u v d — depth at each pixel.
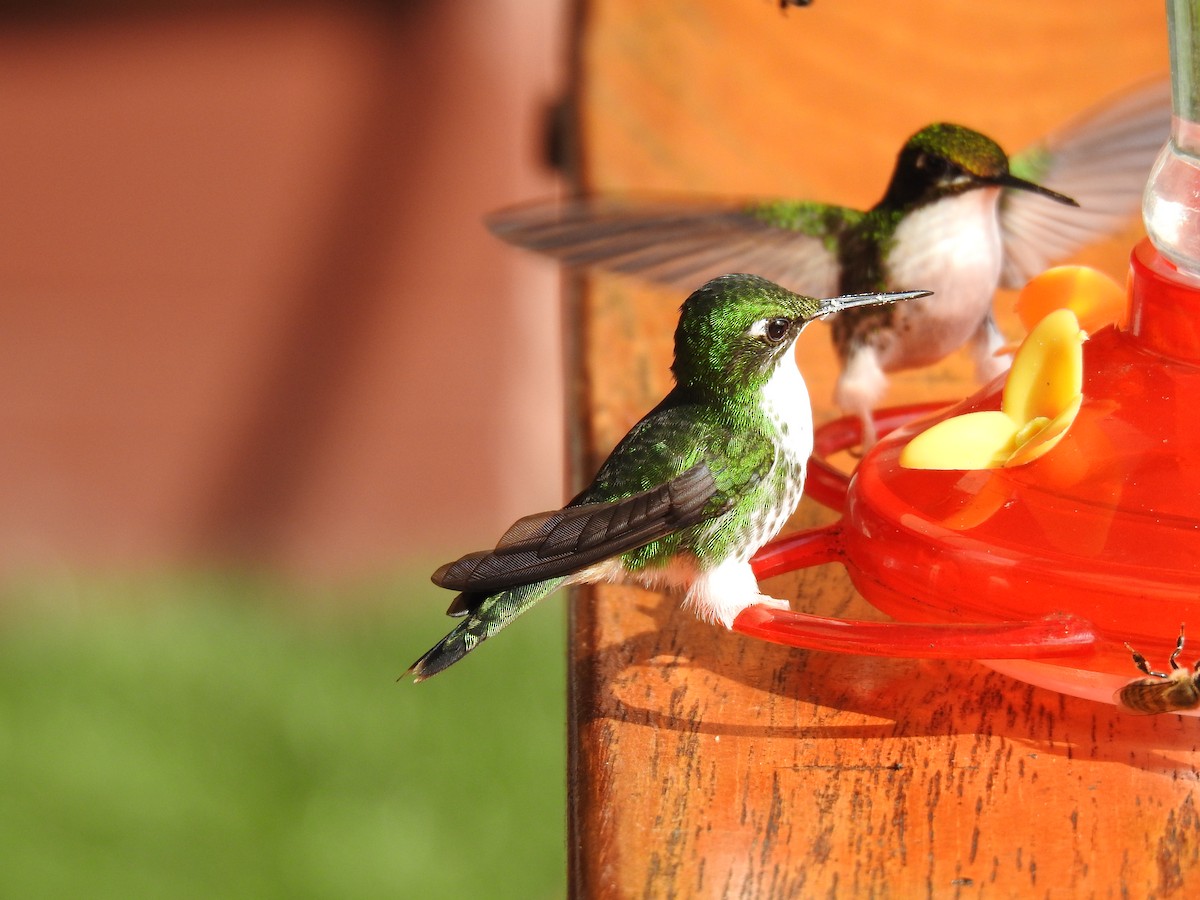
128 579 16.61
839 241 6.23
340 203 16.80
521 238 6.32
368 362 16.88
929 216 6.03
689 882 4.02
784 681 4.87
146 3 16.41
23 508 16.92
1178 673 4.17
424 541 17.14
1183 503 4.29
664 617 5.22
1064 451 4.48
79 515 16.97
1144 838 4.14
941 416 5.02
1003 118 8.71
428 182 16.66
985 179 5.97
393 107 16.69
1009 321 7.36
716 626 5.16
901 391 7.18
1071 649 4.24
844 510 5.05
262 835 12.04
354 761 12.95
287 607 15.90
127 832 12.04
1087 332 5.06
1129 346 4.66
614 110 9.01
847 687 4.82
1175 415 4.45
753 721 4.66
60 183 16.66
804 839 4.16
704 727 4.63
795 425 5.14
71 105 16.53
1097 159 6.55
